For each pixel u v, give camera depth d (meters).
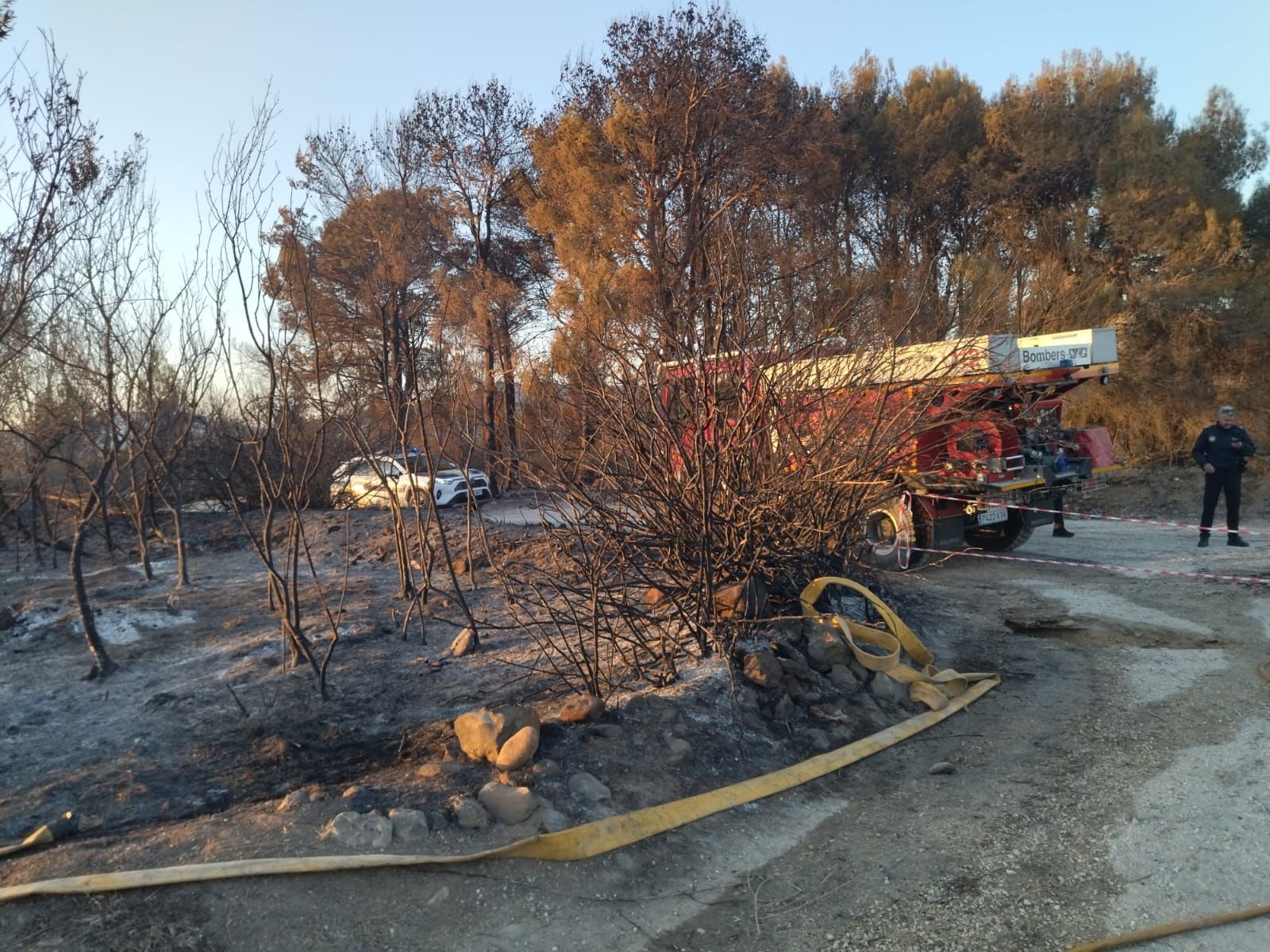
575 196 16.67
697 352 5.49
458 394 7.38
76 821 3.56
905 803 3.96
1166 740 4.57
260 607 7.23
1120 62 20.17
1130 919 3.05
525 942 2.91
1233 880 3.24
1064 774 4.22
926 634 6.47
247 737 4.50
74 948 2.71
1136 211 17.66
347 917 2.94
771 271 6.33
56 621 6.61
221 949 2.78
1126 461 17.22
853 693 4.97
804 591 5.60
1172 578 8.34
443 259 19.28
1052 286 16.48
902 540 8.81
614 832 3.44
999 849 3.54
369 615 6.84
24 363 8.17
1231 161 18.77
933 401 6.59
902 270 14.23
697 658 5.06
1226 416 10.12
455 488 14.30
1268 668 5.55
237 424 9.80
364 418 7.97
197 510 12.83
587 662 4.77
